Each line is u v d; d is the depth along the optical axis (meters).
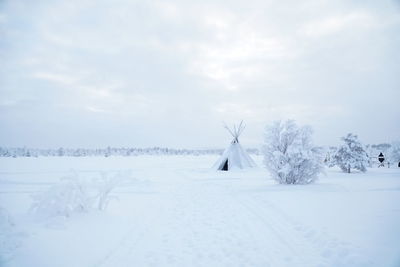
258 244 4.73
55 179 15.19
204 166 29.45
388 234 4.82
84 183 6.65
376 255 3.91
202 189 11.87
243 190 11.03
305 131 12.89
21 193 10.38
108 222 6.05
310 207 7.24
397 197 8.78
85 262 3.98
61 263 3.92
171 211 7.48
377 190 10.42
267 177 16.77
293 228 5.52
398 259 3.77
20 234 4.91
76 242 4.74
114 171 20.47
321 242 4.61
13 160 41.81
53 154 85.88
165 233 5.44
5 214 5.16
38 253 4.21
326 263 3.89
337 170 24.48
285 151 13.05
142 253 4.40
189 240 5.02
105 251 4.41
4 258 3.94
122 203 8.46
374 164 33.12
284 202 8.03
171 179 16.06
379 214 6.33
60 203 6.09
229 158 23.64
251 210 7.34
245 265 3.94
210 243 4.86
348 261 3.82
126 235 5.25
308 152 12.49
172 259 4.16
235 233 5.39
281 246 4.60
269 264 3.93
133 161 41.22
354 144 21.42
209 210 7.57
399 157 31.73
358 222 5.64
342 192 9.91
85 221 5.98
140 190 11.52
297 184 12.50
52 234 5.08
